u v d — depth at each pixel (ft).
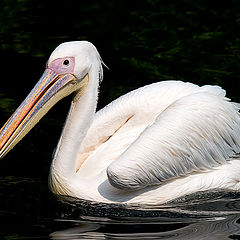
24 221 35.37
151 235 33.83
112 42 63.36
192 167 38.55
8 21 68.44
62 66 37.76
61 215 36.29
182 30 65.36
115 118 40.16
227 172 39.42
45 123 48.34
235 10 69.97
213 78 54.08
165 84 41.09
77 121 38.45
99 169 38.96
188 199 38.50
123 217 36.29
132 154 37.04
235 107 39.88
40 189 39.58
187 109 38.19
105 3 74.08
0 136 37.14
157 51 60.75
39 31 65.98
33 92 37.65
